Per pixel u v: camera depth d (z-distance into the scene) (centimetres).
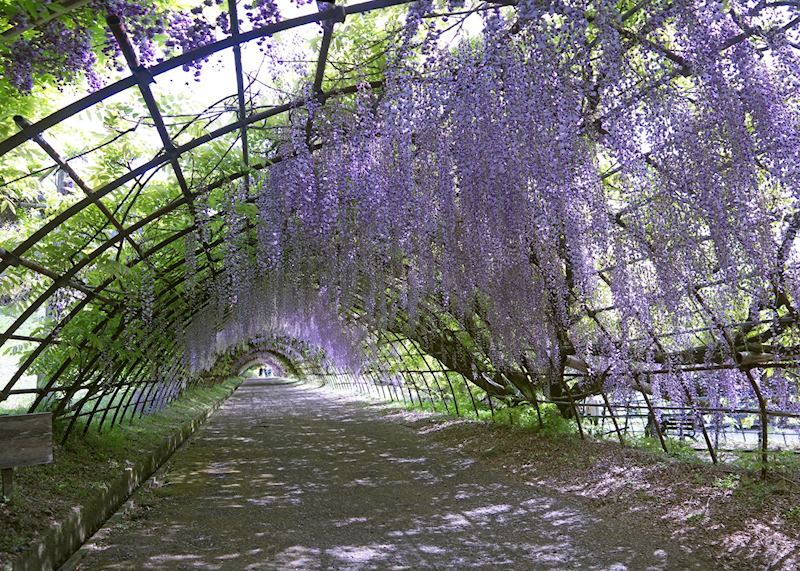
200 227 601
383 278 704
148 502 616
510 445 881
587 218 396
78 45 340
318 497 636
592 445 783
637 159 336
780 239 384
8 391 604
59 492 546
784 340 550
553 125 317
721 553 401
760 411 541
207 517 554
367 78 430
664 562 393
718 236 330
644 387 740
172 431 1103
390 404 1850
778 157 309
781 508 462
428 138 397
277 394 2864
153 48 333
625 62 306
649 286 446
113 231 654
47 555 414
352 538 479
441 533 487
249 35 310
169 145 406
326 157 487
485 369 1103
